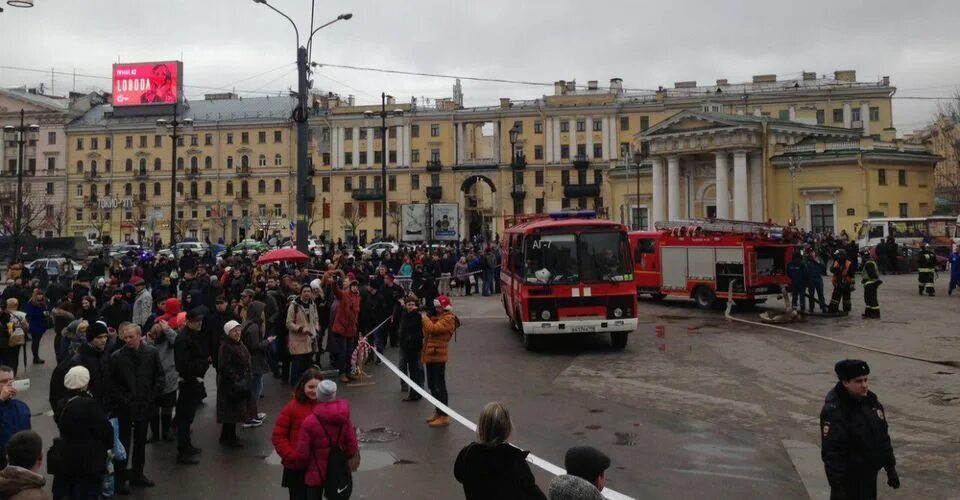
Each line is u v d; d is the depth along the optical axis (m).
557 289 16.34
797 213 56.09
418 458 8.64
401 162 92.31
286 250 21.77
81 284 16.03
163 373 8.19
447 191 91.25
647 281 26.56
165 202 96.88
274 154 94.94
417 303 12.20
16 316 13.52
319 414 5.91
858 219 53.16
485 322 22.53
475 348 17.42
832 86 83.06
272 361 14.11
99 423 6.28
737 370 14.01
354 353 13.77
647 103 87.00
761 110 84.12
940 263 41.69
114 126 97.81
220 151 95.81
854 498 5.36
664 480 7.70
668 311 24.42
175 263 28.81
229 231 95.00
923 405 10.95
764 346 16.73
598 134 88.50
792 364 14.48
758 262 23.33
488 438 4.57
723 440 9.24
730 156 58.84
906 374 13.19
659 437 9.41
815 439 9.25
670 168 61.25
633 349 16.78
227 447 9.31
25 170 100.12
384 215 45.03
